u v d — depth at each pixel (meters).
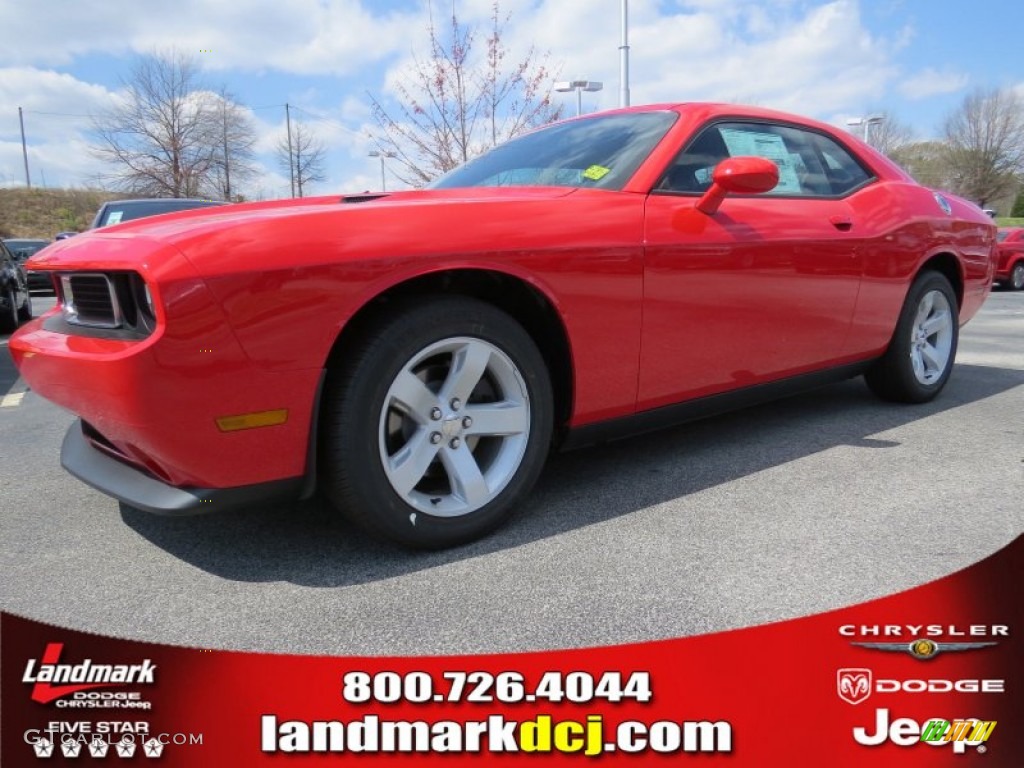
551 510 2.66
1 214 46.06
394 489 2.18
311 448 2.05
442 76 9.86
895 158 44.91
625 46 12.33
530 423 2.43
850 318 3.45
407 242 2.11
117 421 1.94
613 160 2.87
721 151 3.03
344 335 2.13
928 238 3.82
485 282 2.43
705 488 2.85
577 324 2.45
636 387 2.67
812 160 3.46
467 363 2.27
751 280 2.92
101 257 1.99
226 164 29.33
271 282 1.91
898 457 3.20
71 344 2.06
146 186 28.69
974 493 2.77
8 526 2.62
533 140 3.31
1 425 4.27
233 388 1.91
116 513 2.74
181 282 1.83
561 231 2.41
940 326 4.09
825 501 2.71
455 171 3.37
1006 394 4.41
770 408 4.08
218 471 1.96
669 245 2.64
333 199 2.80
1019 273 17.59
